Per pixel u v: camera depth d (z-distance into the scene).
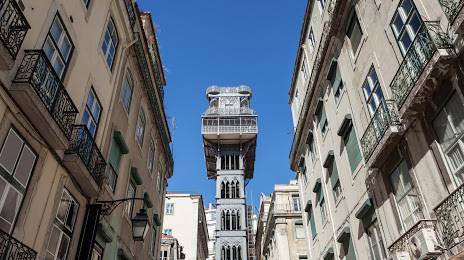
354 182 12.99
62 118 7.97
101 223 10.09
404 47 9.90
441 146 8.21
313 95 18.47
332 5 15.38
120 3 13.08
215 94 53.06
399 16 10.18
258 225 46.44
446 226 7.35
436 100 8.27
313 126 18.61
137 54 14.77
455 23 7.11
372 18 11.88
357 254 12.54
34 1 7.52
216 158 49.62
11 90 6.52
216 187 46.94
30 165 7.30
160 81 19.84
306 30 20.75
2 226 6.43
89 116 10.38
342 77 14.49
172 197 43.88
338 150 14.80
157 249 18.28
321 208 17.39
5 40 5.95
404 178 9.74
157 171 18.78
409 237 8.28
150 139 17.50
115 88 12.50
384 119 10.18
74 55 9.37
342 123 13.81
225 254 42.34
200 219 45.44
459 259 7.18
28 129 7.16
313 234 18.83
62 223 8.54
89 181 9.16
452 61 7.57
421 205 8.72
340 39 14.80
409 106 8.70
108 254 10.96
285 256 30.11
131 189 13.97
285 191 33.53
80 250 8.99
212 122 49.56
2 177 6.45
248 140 49.25
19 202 6.93
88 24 10.41
